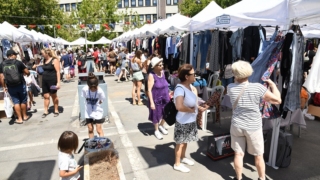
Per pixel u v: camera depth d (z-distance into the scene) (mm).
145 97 8305
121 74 11906
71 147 2637
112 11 30094
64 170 2625
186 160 3768
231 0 17766
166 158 3973
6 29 8359
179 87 3172
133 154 4125
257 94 2689
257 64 3395
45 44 17672
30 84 6988
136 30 14344
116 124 5664
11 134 5121
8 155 4145
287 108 3225
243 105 2770
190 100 3178
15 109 5727
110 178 3104
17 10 23938
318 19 3861
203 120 5227
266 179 3344
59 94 9312
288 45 3129
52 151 4285
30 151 4289
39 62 11070
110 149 3525
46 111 6336
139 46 14531
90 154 3430
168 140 4703
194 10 22688
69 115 6418
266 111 3240
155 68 4500
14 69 5504
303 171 3555
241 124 2836
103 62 15852
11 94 5648
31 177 3469
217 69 5918
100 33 30125
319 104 4285
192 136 3367
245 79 2775
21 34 9070
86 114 4031
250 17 4262
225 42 5750
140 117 6195
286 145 3561
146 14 44250
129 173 3533
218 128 5371
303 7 3355
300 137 4828
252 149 2922
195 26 6164
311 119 5934
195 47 6762
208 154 4000
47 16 27062
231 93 2867
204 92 6395
